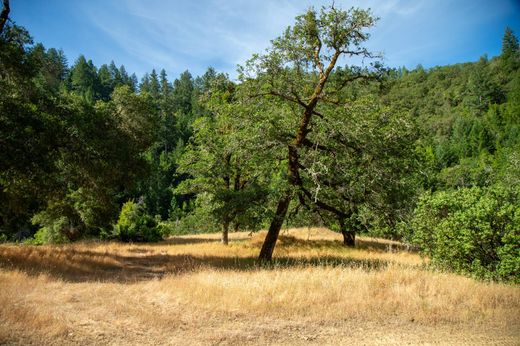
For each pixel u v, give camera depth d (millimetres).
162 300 8141
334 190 15641
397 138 16312
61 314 6766
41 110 16219
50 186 16344
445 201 11758
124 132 26516
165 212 82125
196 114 111125
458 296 8008
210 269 12258
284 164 17172
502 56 151250
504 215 9930
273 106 16250
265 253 16203
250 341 5840
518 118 99438
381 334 6188
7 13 14305
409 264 14367
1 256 12812
